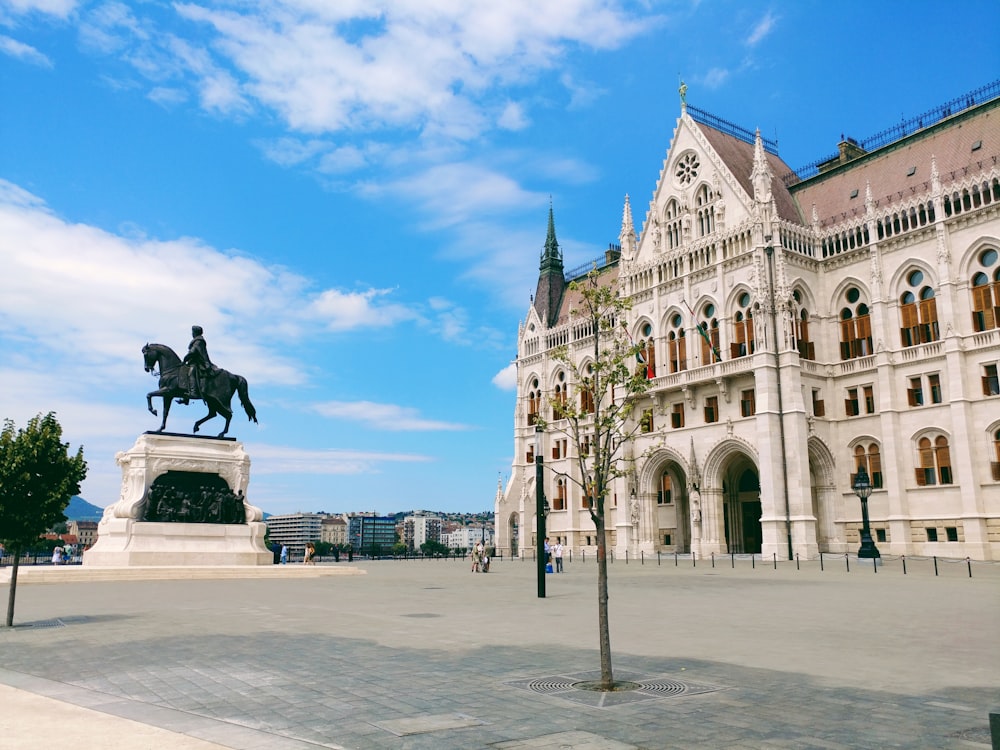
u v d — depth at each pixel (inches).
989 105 2508.6
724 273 2824.8
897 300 2517.2
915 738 386.6
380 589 1427.2
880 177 2748.5
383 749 365.4
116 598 1201.4
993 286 2283.5
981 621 877.8
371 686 514.3
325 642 716.0
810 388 2637.8
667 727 408.2
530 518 3846.0
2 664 605.6
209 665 594.2
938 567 1940.2
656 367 3065.9
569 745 373.1
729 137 3216.0
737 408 2738.7
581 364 3661.4
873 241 2588.6
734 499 2920.8
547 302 4079.7
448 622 881.5
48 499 874.1
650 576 1791.3
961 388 2293.3
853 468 2596.0
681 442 2915.8
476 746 371.6
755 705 459.8
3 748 347.3
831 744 375.2
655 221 3179.1
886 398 2482.8
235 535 1891.0
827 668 584.4
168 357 1975.9
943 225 2388.0
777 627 831.7
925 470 2394.2
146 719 416.2
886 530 2460.6
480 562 2271.2
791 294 2647.6
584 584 1552.7
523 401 4055.1
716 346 2861.7
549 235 4256.9
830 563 2192.4
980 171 2341.3
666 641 727.7
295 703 463.8
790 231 2723.9
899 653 655.8
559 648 682.2
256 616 940.0
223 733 386.3
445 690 501.7
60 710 432.5
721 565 2276.1
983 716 433.1
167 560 1790.1
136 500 1825.8
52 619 910.4
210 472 1926.7
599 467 580.1
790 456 2516.0
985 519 2228.1
